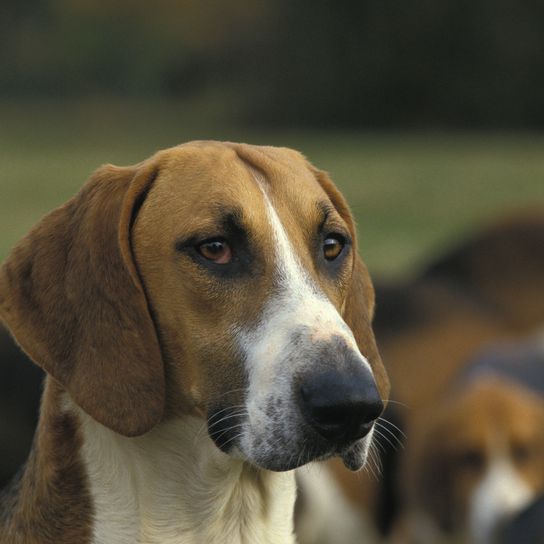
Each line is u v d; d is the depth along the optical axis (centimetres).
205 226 628
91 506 655
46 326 644
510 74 7506
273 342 599
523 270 1566
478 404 1152
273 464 592
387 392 734
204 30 9081
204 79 9081
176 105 8869
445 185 3928
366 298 738
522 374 1259
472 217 3167
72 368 636
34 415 1150
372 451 719
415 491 1173
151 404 627
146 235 643
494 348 1312
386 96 7669
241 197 638
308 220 654
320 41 7812
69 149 5681
